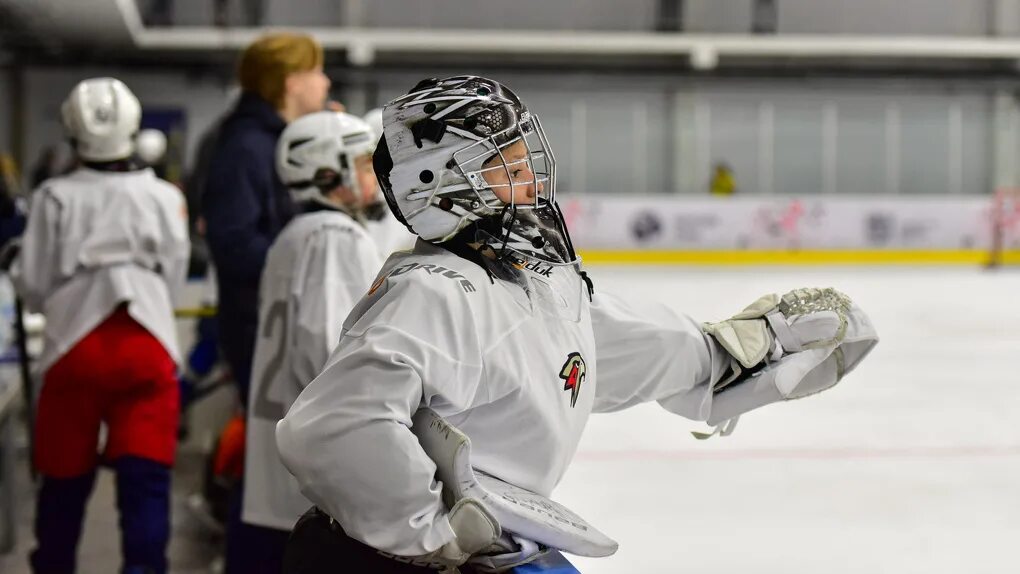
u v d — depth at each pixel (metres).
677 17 40.47
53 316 6.56
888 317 22.48
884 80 40.50
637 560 7.58
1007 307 24.34
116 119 6.61
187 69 37.47
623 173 40.94
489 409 3.24
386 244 7.18
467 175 3.24
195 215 9.39
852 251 37.28
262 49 6.38
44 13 26.14
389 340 3.06
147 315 6.59
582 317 3.48
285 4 38.50
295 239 5.22
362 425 2.99
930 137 41.28
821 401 13.63
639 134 40.88
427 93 3.29
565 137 40.69
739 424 12.26
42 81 37.38
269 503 5.24
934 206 37.50
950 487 9.55
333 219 5.23
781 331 3.93
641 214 36.75
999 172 41.38
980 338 19.23
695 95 40.75
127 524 6.36
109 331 6.52
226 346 6.29
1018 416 12.75
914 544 7.96
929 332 20.06
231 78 36.47
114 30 31.05
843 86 40.72
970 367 16.17
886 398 13.84
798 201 37.06
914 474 10.02
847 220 37.22
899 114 41.12
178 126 38.44
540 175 3.42
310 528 3.43
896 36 41.28
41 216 6.62
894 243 37.50
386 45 37.66
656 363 3.84
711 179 40.88
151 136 12.69
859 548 7.88
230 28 36.06
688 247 36.91
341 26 38.75
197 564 7.87
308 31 37.16
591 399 3.52
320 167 5.35
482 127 3.25
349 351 3.11
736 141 41.06
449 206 3.26
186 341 11.01
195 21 36.91
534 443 3.29
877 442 11.39
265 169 6.25
